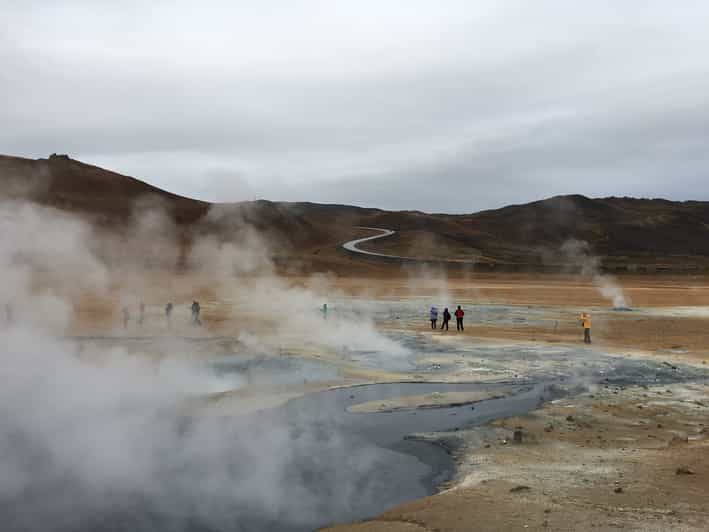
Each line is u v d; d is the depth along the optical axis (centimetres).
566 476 948
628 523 739
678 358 2156
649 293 5938
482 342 2564
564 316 3759
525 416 1377
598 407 1459
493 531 733
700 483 884
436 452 1139
